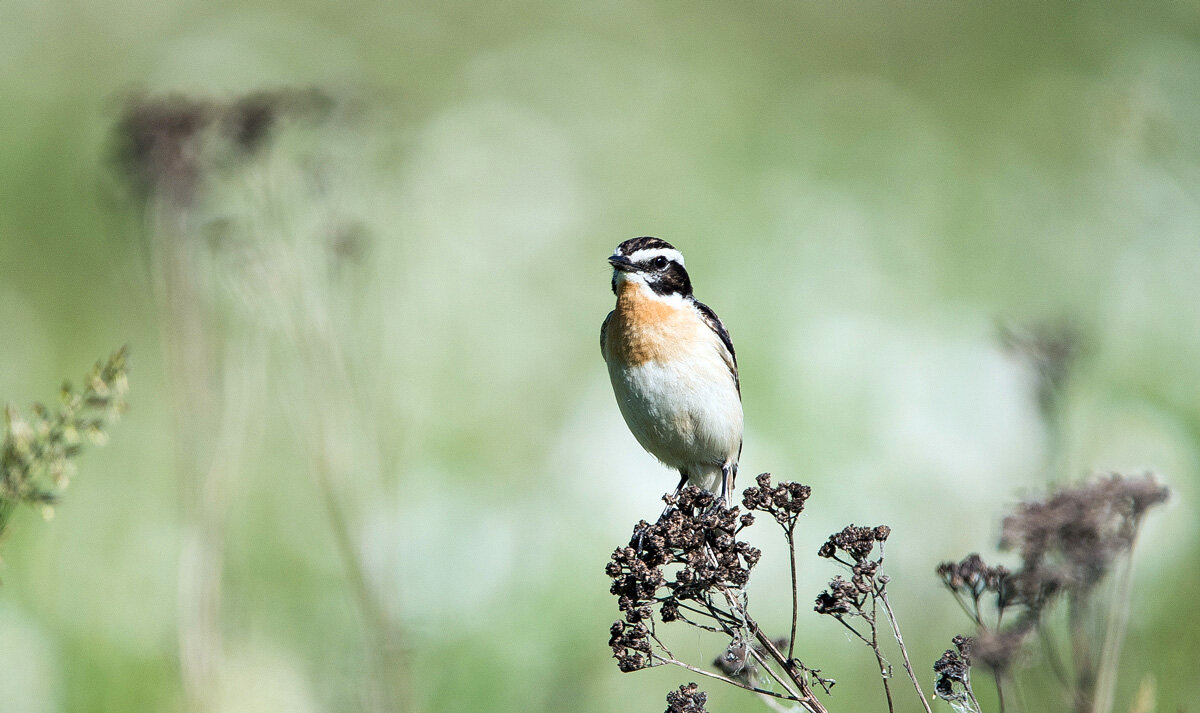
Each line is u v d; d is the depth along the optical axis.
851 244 19.80
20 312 16.80
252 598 11.76
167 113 11.98
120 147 12.17
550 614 12.20
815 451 14.38
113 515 12.48
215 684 10.05
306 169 12.18
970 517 13.08
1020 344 11.23
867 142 23.67
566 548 12.81
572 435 14.34
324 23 26.17
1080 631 7.20
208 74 20.50
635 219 20.36
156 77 20.52
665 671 11.86
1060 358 11.16
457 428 14.93
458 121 20.94
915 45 28.97
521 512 13.10
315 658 10.99
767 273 18.97
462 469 14.02
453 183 19.28
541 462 14.27
